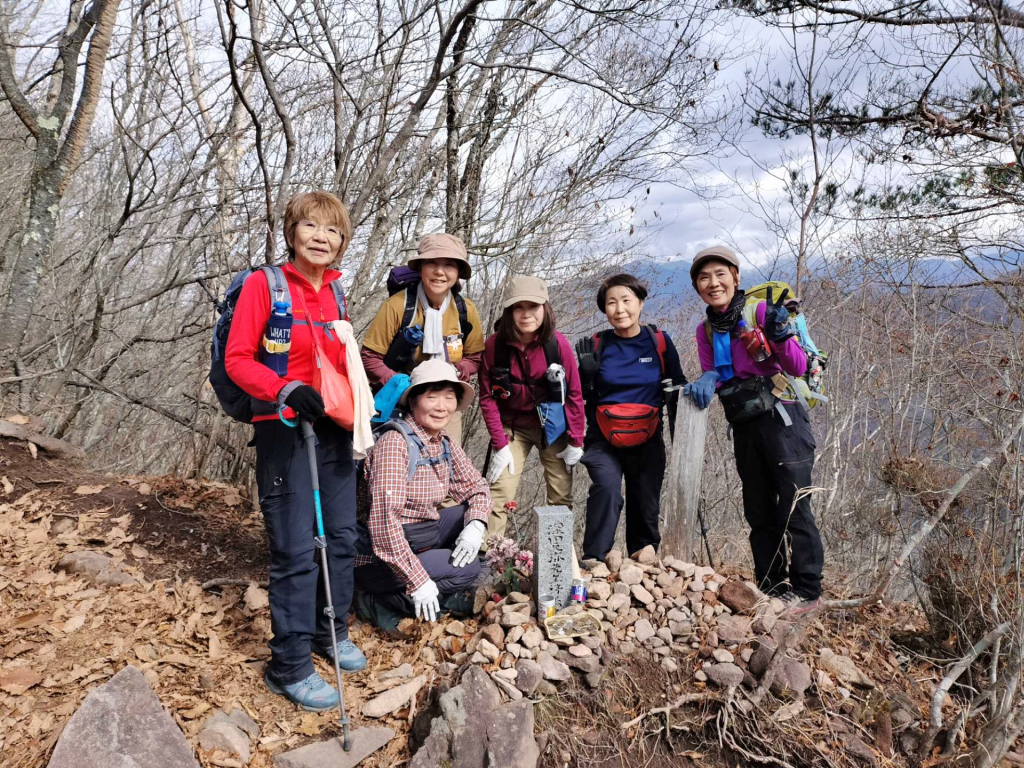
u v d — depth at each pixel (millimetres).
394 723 2730
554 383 3744
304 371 2668
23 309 4836
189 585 3551
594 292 7336
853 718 2918
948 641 3324
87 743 2178
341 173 4746
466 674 2715
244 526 4371
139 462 7945
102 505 4188
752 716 2842
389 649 3221
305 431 2584
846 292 6371
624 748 2721
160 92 6000
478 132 6105
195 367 7301
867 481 5703
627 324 3746
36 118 4789
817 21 6023
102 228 6840
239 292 2561
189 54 6352
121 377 6945
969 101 5773
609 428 3762
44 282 6734
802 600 3449
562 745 2656
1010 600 2957
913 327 5566
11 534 3740
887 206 6711
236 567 3873
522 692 2732
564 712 2781
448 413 3311
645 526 3912
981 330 5262
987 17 3939
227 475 5320
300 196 2680
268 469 2631
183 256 6840
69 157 4871
